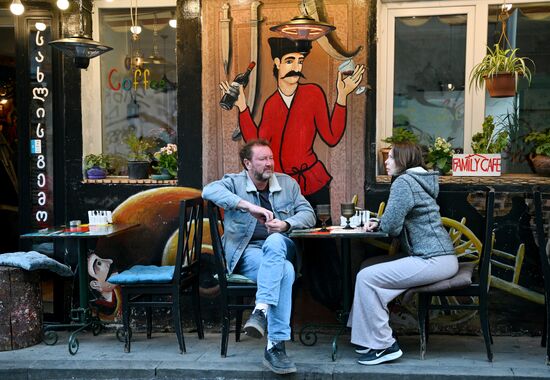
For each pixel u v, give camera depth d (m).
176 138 5.02
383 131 4.86
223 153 4.70
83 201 4.85
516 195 4.36
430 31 4.80
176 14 4.68
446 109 4.82
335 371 3.77
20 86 4.90
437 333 4.54
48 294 5.08
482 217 4.40
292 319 4.36
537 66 4.72
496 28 4.74
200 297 4.74
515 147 4.75
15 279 4.35
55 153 4.91
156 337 4.67
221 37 4.64
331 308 4.61
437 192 3.99
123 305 4.23
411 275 3.79
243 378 3.84
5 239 6.71
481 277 3.85
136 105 5.09
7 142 6.65
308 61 4.57
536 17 4.70
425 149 4.80
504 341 4.33
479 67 4.54
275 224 3.92
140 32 5.07
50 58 4.88
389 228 3.85
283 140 4.63
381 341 3.81
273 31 4.26
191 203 4.28
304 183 4.62
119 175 5.11
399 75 4.85
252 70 4.63
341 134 4.56
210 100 4.68
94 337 4.69
